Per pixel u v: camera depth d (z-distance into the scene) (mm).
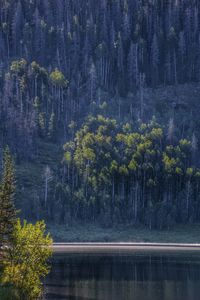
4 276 105812
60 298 136375
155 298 139625
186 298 140000
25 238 107688
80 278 167750
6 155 127188
